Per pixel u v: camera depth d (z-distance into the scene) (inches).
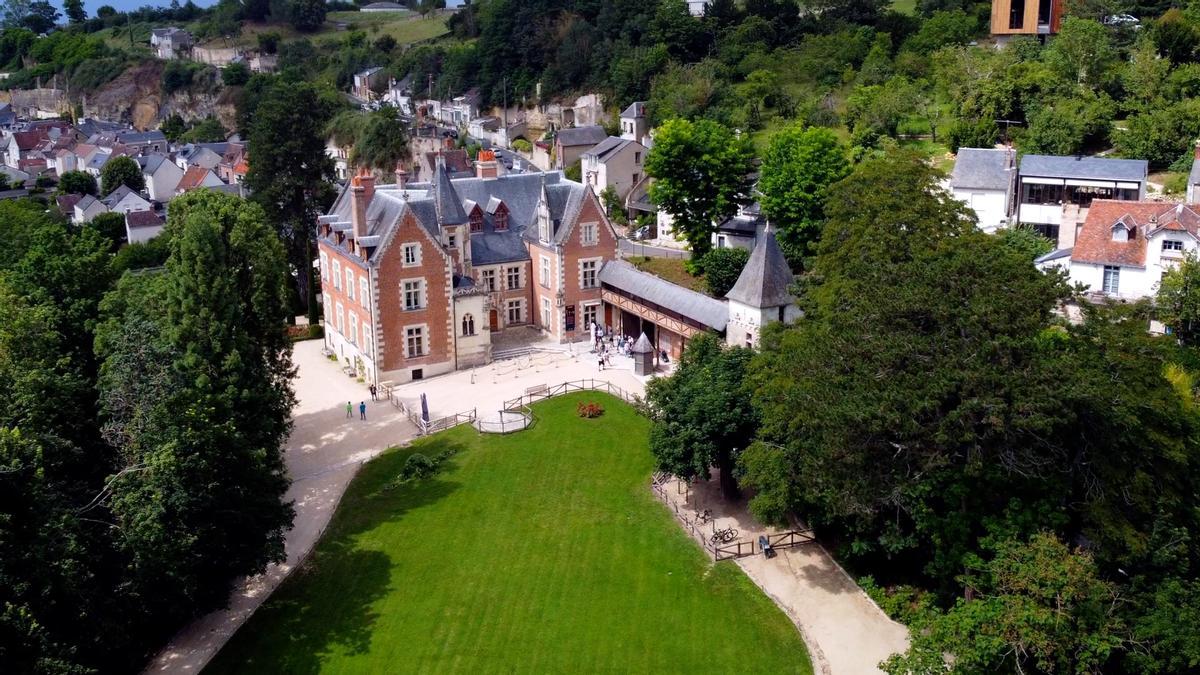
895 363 2012.8
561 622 2266.2
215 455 2210.9
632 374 3639.3
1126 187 3902.6
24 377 2260.1
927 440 2005.4
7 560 1737.2
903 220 2669.8
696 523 2591.0
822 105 6284.5
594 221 3946.9
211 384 2431.1
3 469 1763.0
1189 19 5413.4
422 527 2687.0
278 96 5108.3
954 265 2105.1
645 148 6082.7
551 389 3523.6
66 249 3184.1
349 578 2475.4
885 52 6727.4
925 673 1819.6
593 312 4052.7
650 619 2253.9
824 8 7780.5
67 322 2935.5
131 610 2090.3
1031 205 4042.8
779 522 2551.7
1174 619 1808.6
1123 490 1966.0
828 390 2052.2
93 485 2415.1
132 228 6259.8
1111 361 2023.9
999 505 2086.6
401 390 3639.3
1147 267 3216.0
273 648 2220.7
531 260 4126.5
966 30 6712.6
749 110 6491.1
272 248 3348.9
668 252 4717.0
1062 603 1801.2
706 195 4106.8
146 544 2047.2
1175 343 2696.9
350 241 3764.8
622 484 2849.4
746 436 2549.2
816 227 3912.4
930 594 2139.5
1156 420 2009.1
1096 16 5944.9
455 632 2251.5
